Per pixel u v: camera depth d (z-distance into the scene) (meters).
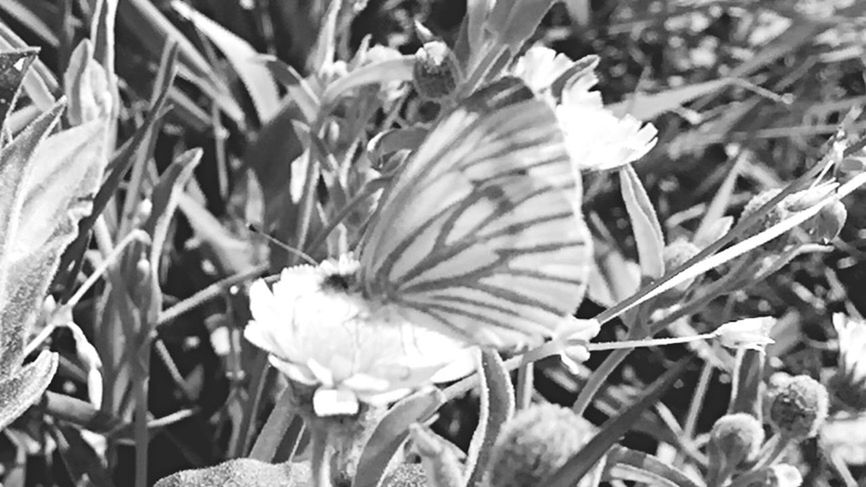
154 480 0.21
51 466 0.21
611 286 0.24
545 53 0.18
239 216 0.24
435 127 0.13
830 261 0.28
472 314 0.13
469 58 0.18
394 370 0.13
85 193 0.16
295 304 0.13
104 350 0.20
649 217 0.17
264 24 0.27
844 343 0.17
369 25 0.29
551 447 0.12
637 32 0.31
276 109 0.25
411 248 0.13
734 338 0.15
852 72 0.31
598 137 0.16
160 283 0.23
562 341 0.15
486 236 0.13
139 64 0.26
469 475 0.13
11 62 0.14
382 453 0.13
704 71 0.30
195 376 0.22
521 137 0.13
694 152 0.29
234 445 0.19
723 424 0.16
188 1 0.28
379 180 0.18
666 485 0.17
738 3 0.30
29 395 0.15
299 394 0.13
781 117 0.28
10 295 0.15
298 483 0.15
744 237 0.17
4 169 0.14
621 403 0.22
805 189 0.17
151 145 0.21
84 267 0.22
